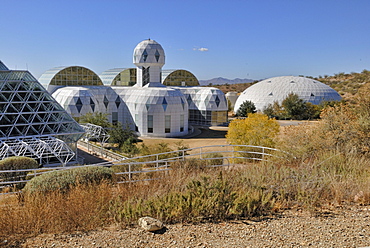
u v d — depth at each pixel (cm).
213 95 6781
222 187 1065
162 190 1205
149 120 5547
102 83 6981
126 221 930
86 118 5112
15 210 983
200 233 841
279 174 1248
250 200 981
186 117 5816
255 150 2753
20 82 3500
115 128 4731
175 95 5675
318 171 1312
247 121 3077
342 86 12100
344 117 1856
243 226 885
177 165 1588
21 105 3484
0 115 3344
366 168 1381
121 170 1934
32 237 855
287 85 8412
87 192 1119
